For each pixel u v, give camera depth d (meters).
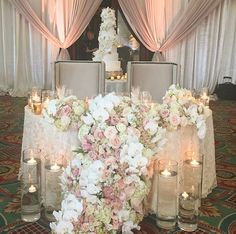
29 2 6.97
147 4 7.14
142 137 2.11
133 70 4.10
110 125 2.04
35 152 2.48
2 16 7.09
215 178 3.00
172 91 2.52
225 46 7.56
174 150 2.39
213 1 7.18
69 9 7.08
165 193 2.34
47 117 2.38
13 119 5.27
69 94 2.79
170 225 2.34
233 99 7.40
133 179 2.00
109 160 1.96
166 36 7.34
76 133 2.37
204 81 7.59
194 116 2.42
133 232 2.30
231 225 2.42
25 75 7.38
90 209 1.90
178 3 7.17
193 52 7.48
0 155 3.70
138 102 2.28
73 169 2.05
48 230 2.30
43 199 2.49
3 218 2.43
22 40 7.22
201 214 2.56
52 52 7.26
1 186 2.94
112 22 5.03
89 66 4.05
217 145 4.27
